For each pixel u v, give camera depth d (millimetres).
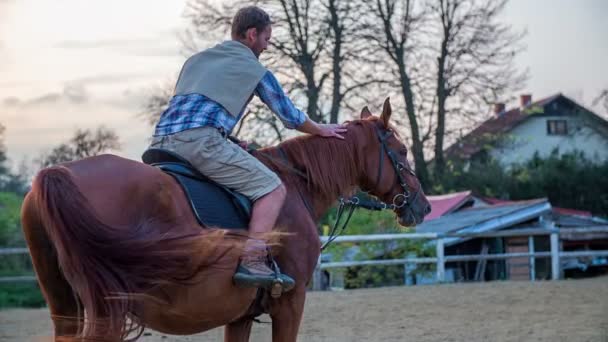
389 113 5652
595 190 35594
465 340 8555
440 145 30531
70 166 3934
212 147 4504
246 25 5000
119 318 3697
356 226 17797
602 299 12055
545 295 12758
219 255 4062
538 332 8953
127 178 3994
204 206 4371
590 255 18000
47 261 3908
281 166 5148
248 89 4707
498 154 40438
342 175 5438
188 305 4066
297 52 26250
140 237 3814
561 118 48719
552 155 38625
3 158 35156
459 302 12125
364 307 11773
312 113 26344
